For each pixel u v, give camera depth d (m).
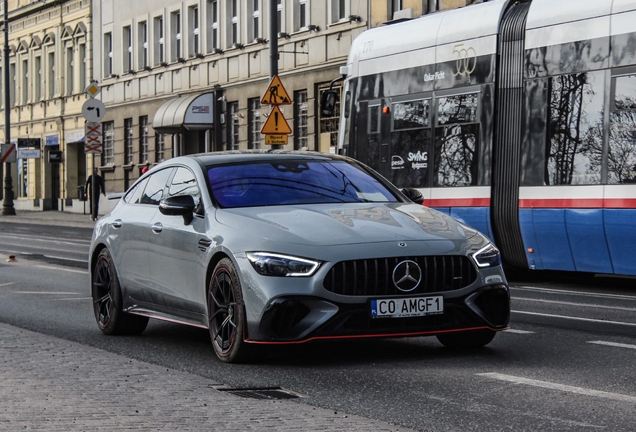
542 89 16.08
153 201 10.06
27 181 65.56
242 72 41.75
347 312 7.93
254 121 41.22
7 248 27.58
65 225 45.78
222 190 9.15
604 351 8.96
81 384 7.04
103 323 10.62
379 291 8.00
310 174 9.48
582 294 14.91
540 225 16.08
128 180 52.41
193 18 46.25
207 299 8.70
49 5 61.56
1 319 12.09
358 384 7.52
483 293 8.34
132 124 51.91
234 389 7.31
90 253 10.95
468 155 17.31
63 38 59.94
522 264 16.78
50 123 61.81
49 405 6.30
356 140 19.88
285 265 7.98
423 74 18.33
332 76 35.62
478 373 7.89
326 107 20.80
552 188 15.85
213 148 43.47
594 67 15.22
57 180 63.03
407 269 8.02
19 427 5.68
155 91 49.34
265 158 9.70
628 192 14.63
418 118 18.38
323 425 5.83
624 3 14.84
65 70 60.03
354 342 9.53
